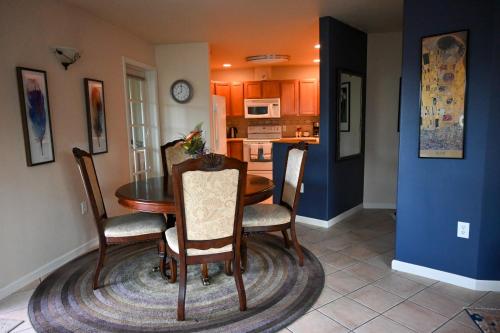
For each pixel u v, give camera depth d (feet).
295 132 25.00
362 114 15.19
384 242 11.62
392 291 8.23
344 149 14.21
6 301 8.00
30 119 8.89
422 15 8.18
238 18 12.27
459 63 7.79
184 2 10.54
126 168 13.91
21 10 8.68
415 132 8.61
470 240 8.14
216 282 8.81
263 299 7.92
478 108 7.68
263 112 23.62
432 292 8.15
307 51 18.42
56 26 9.93
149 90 16.35
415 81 8.46
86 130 11.34
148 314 7.37
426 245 8.82
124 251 11.02
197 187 6.73
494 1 7.27
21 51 8.69
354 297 7.98
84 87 11.19
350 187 14.84
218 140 18.01
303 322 7.04
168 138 16.78
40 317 7.29
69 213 10.50
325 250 10.93
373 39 15.10
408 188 8.93
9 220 8.38
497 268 8.04
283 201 10.61
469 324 6.87
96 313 7.42
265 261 10.11
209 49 16.26
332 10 11.59
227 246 7.32
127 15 11.80
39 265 9.31
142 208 8.07
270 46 17.01
